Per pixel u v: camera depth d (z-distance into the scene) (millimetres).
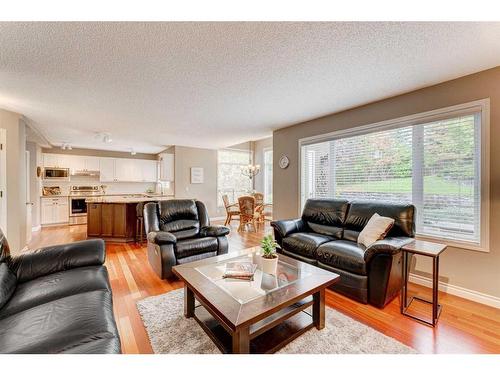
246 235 5395
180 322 1935
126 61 2125
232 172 7949
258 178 8039
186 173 6867
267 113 3703
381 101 3141
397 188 3033
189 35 1759
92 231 4805
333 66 2232
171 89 2758
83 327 1154
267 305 1466
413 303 2312
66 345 1044
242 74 2393
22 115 3752
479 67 2262
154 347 1642
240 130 4844
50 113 3652
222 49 1947
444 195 2627
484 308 2223
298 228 3445
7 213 3547
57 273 1812
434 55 2047
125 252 4023
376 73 2379
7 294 1484
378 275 2193
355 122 3449
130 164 7859
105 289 1613
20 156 3768
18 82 2537
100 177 7328
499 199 2246
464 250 2443
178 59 2098
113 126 4473
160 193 7871
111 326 1216
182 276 1888
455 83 2506
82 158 7070
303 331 1773
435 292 1952
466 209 2473
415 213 2584
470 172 2445
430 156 2734
